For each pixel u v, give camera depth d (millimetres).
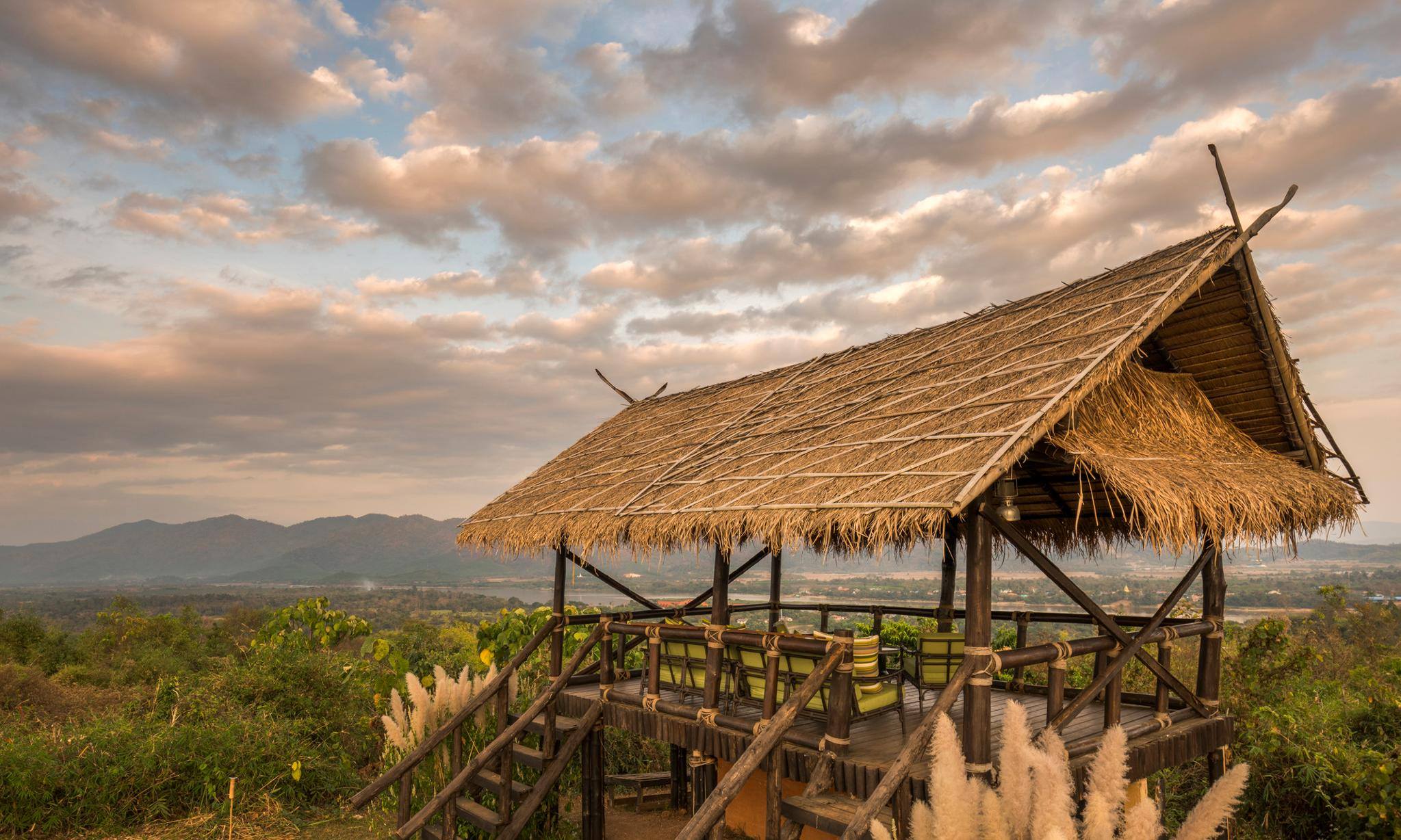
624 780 11297
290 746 12156
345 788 12195
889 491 5734
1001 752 4996
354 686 14469
